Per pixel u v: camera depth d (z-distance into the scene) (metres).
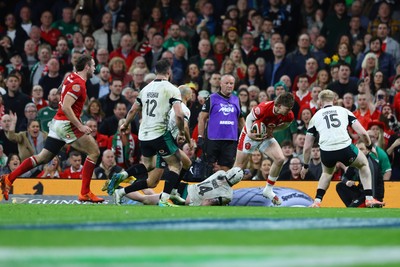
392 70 65.81
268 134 46.34
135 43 70.25
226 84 52.44
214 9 73.50
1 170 57.31
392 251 19.70
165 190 43.09
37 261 17.16
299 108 61.81
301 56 66.75
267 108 45.22
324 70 63.78
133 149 58.69
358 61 66.50
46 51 67.00
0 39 71.19
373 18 70.88
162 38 69.44
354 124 45.75
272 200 47.22
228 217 31.17
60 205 41.41
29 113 60.94
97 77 65.94
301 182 54.06
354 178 50.50
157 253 18.75
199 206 42.38
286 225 26.97
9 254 18.34
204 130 53.09
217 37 68.62
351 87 63.16
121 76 65.50
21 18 72.50
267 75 66.44
